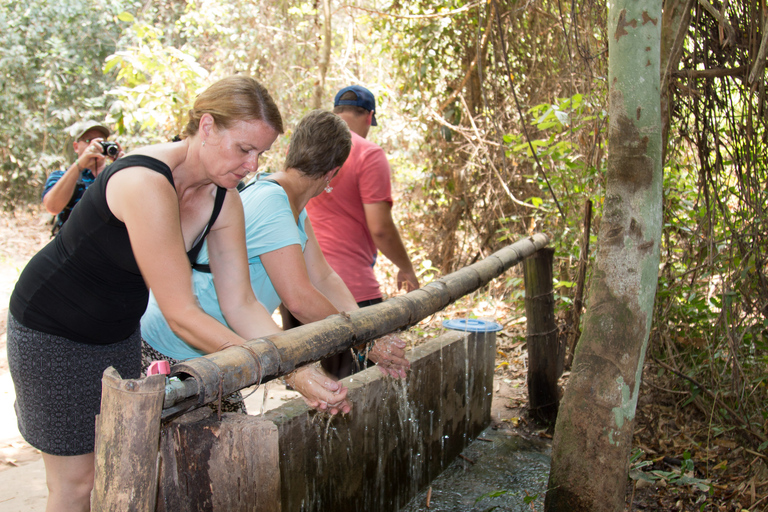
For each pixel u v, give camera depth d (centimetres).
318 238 334
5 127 1008
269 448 132
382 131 745
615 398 202
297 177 235
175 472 138
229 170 161
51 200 382
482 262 300
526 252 337
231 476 133
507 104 579
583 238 356
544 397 357
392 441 267
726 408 297
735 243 302
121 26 1023
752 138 275
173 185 158
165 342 226
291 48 809
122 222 160
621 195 202
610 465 204
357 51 789
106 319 177
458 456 326
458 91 578
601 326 204
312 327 176
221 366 135
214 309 221
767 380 321
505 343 491
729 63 270
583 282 360
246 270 190
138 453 111
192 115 162
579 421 208
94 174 393
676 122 296
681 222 352
